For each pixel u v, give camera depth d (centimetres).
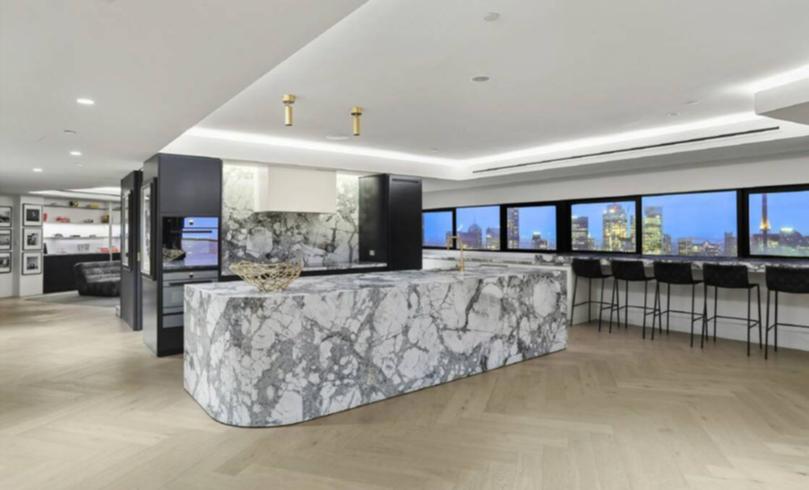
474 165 826
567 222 836
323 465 291
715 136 542
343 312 378
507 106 476
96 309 883
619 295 759
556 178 829
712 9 275
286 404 351
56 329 702
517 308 514
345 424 353
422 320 428
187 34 242
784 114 420
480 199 965
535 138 629
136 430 343
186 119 402
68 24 229
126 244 755
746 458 298
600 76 388
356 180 804
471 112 500
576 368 495
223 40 250
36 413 375
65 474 281
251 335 344
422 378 428
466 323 464
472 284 470
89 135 461
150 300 589
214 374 363
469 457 301
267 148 633
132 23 229
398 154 749
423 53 338
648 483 269
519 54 341
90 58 272
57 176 762
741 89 423
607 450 310
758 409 381
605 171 745
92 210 1300
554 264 780
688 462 293
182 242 574
